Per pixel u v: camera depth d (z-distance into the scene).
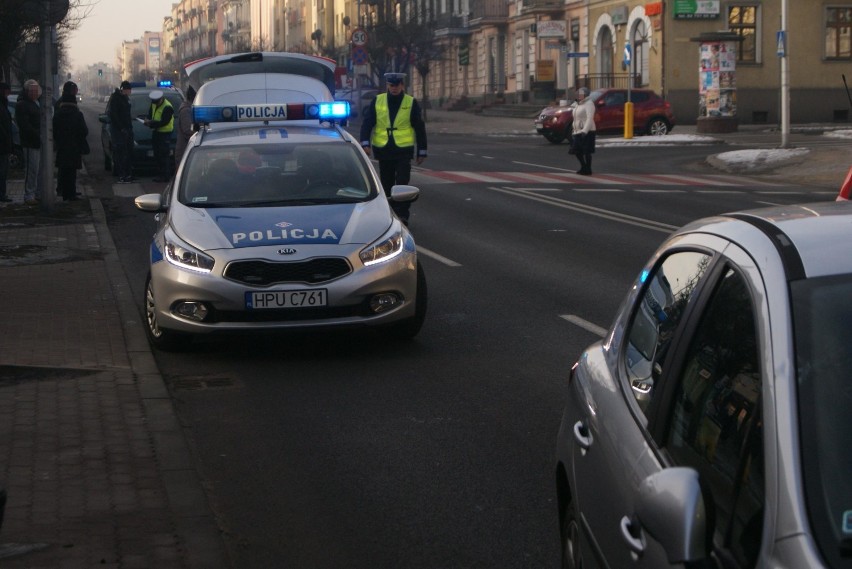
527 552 5.00
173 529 5.20
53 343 8.92
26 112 18.94
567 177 25.34
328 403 7.47
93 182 23.83
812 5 46.69
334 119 11.57
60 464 6.08
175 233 8.72
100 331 9.40
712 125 40.12
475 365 8.41
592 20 51.72
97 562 4.79
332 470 6.16
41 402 7.27
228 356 8.80
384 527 5.33
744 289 2.94
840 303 2.72
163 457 6.24
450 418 7.08
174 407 7.36
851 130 37.59
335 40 93.06
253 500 5.72
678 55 45.88
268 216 8.84
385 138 15.16
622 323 3.95
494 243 14.86
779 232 3.07
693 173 26.94
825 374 2.58
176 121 24.72
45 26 17.28
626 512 3.02
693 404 2.97
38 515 5.33
